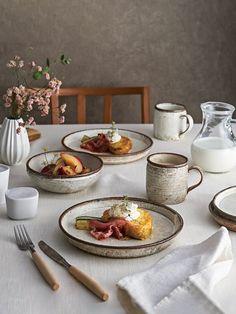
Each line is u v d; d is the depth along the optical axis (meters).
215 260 1.17
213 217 1.39
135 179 1.64
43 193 1.55
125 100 2.71
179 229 1.29
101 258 1.25
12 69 2.62
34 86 2.63
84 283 1.14
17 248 1.29
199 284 1.09
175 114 1.91
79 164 1.57
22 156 1.71
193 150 1.70
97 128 2.01
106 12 2.59
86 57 2.63
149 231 1.32
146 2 2.59
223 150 1.66
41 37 2.60
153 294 1.10
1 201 1.49
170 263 1.18
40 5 2.56
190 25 2.63
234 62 2.68
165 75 2.68
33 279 1.18
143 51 2.65
